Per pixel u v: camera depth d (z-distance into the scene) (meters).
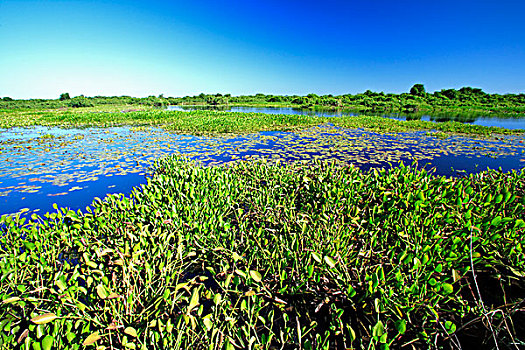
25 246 2.50
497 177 4.02
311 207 3.46
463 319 1.98
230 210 3.62
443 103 50.97
